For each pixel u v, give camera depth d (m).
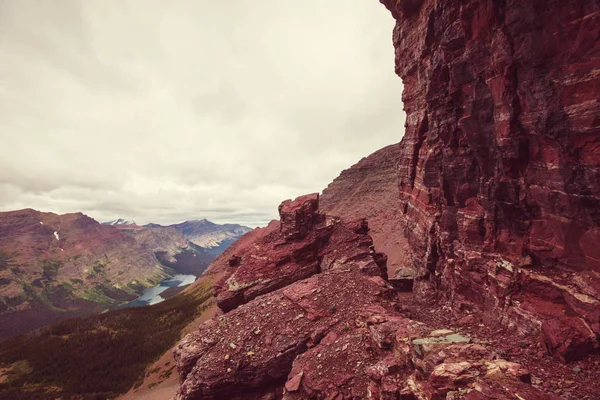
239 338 18.39
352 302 19.19
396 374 10.80
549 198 14.36
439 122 24.36
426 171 29.02
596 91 11.59
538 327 13.54
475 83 18.95
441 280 25.81
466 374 8.62
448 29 21.33
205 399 16.84
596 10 11.38
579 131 12.26
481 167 19.41
